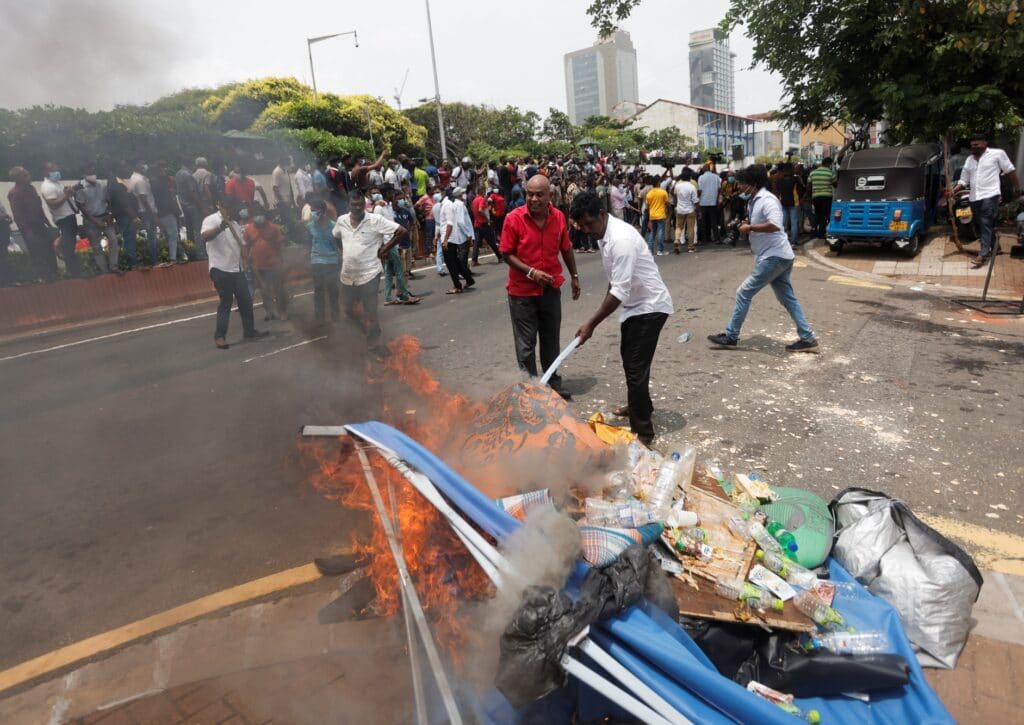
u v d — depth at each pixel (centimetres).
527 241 527
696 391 576
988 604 300
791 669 247
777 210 631
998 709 245
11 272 1045
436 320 891
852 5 1270
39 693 268
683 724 207
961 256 1159
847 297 927
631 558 250
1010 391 553
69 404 635
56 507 423
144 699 262
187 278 1222
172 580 339
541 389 368
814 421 504
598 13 1219
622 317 449
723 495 345
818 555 303
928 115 1265
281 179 1327
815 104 1470
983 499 387
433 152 4231
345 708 251
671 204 1658
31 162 1107
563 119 5522
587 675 212
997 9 1062
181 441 520
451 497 281
